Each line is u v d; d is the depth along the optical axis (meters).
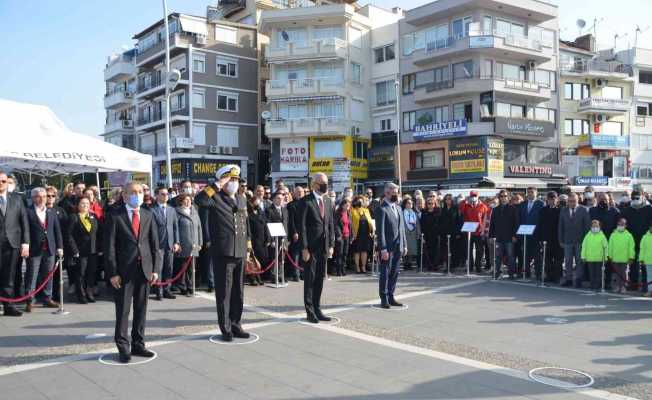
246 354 6.40
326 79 39.59
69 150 10.73
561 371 5.80
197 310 8.99
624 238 10.81
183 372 5.72
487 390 5.19
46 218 9.11
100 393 5.10
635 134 44.88
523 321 8.27
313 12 39.47
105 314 8.69
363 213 13.88
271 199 13.52
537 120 36.72
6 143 9.80
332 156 39.94
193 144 40.28
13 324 7.96
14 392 5.12
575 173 41.09
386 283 9.26
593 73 41.38
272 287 11.54
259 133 44.19
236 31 43.50
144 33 45.06
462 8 35.81
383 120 41.75
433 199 14.84
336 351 6.54
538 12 36.88
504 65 36.72
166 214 10.14
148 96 45.41
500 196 13.16
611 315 8.73
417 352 6.50
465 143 35.84
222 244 6.97
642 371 5.82
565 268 11.82
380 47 41.81
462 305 9.54
